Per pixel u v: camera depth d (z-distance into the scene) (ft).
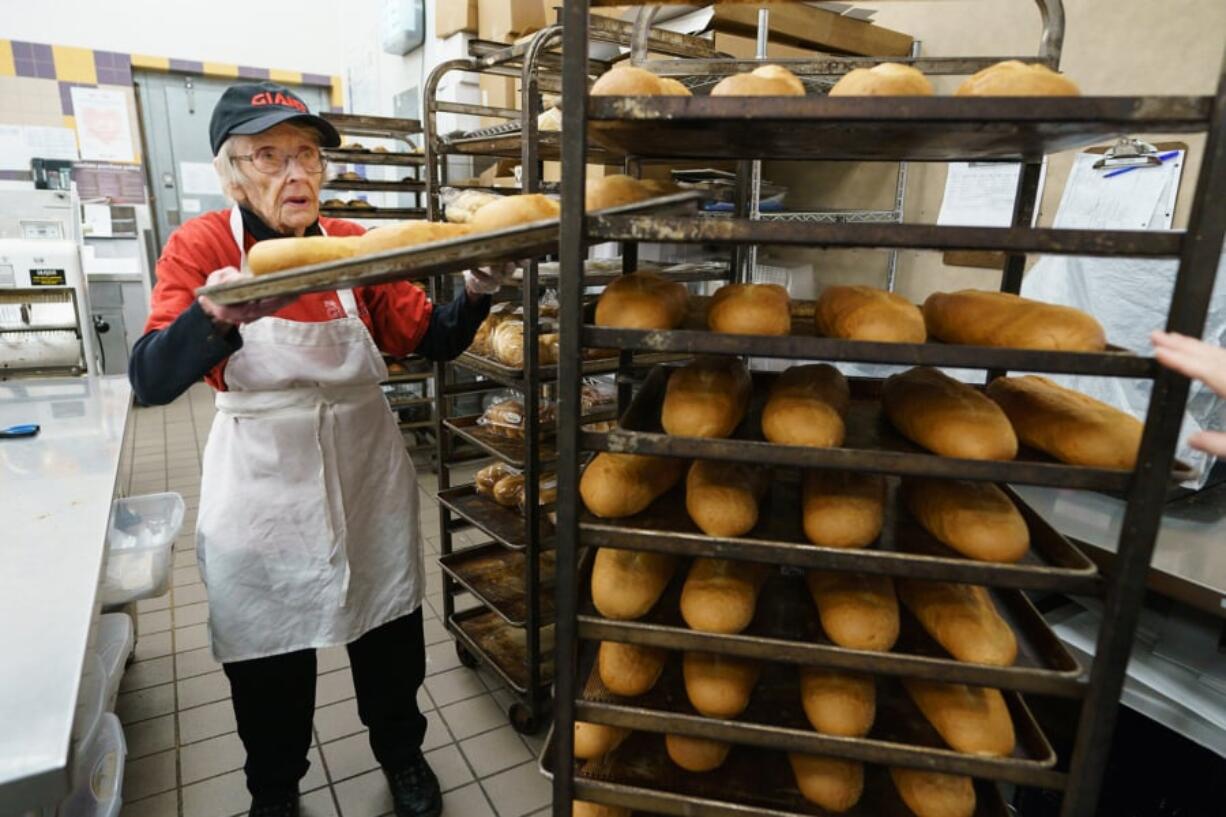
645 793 2.85
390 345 5.35
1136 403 5.41
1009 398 3.20
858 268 8.65
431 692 7.20
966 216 7.40
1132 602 2.31
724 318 2.86
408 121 11.70
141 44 18.01
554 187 7.82
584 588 3.20
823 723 2.81
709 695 2.90
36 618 2.95
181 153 19.52
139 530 5.76
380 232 3.00
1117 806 4.76
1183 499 4.95
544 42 5.29
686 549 2.60
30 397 6.73
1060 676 2.43
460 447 13.06
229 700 6.98
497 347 6.86
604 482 3.01
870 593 2.94
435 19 12.20
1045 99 2.06
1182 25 5.69
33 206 11.36
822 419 2.84
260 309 3.12
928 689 2.92
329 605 4.89
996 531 2.64
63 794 2.20
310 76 20.26
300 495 4.67
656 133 2.75
